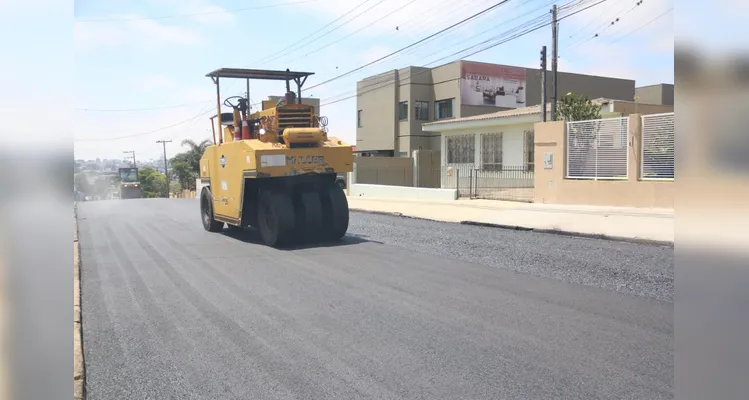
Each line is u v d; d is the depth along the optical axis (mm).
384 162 30844
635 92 40562
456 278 8422
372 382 4566
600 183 16625
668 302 6988
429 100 36719
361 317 6363
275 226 11617
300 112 12539
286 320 6262
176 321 6258
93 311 6691
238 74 13141
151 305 6938
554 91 22062
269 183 12242
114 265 9609
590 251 10742
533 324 6086
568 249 11008
